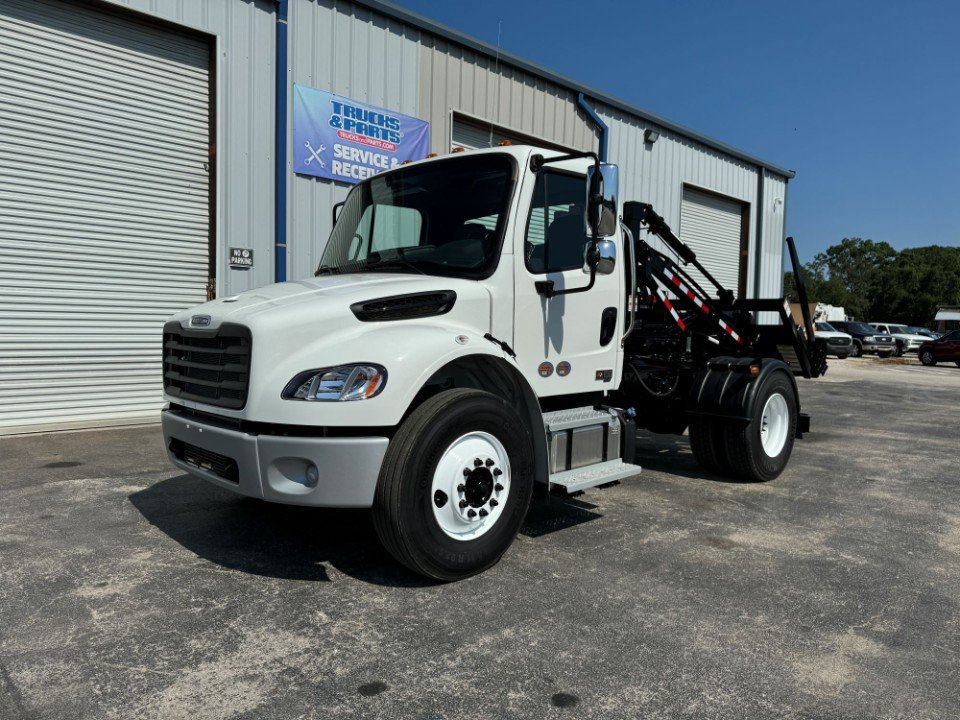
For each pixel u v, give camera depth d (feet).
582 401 16.55
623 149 50.62
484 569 12.84
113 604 11.35
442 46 38.14
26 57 26.48
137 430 27.61
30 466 21.07
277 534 14.98
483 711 8.44
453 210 15.11
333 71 33.42
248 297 13.56
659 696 8.86
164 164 29.84
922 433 32.14
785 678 9.37
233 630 10.48
